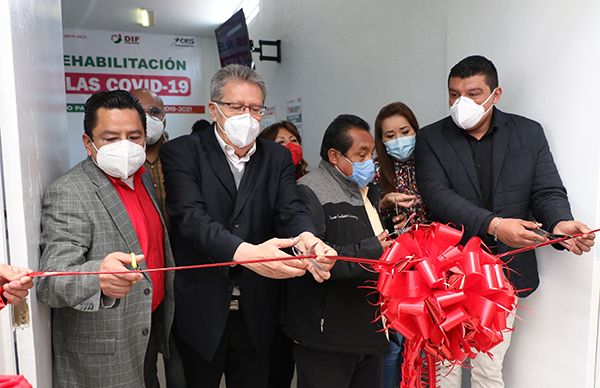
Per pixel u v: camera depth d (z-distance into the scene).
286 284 1.59
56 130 1.62
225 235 1.30
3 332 1.08
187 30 6.19
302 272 1.18
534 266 1.72
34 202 1.19
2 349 1.08
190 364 1.59
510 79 1.83
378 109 2.88
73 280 1.09
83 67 6.07
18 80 1.09
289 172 1.61
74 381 1.27
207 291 1.46
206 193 1.47
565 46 1.60
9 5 1.04
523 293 1.70
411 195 1.92
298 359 1.57
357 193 1.58
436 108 2.34
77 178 1.28
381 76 2.83
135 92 2.07
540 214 1.62
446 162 1.75
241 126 1.42
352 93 3.19
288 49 4.26
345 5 3.21
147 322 1.32
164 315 1.49
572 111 1.59
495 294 0.97
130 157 1.29
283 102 4.45
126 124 1.28
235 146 1.48
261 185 1.53
